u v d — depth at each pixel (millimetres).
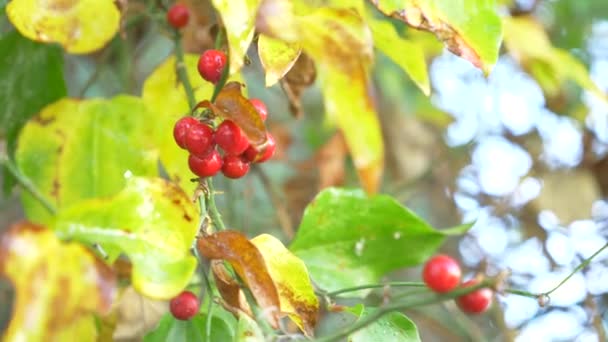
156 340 363
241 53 323
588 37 603
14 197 537
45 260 294
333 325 505
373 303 518
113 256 349
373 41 378
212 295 351
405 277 589
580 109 571
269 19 333
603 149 572
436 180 612
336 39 342
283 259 348
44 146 386
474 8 353
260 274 331
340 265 395
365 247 397
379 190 571
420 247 397
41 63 409
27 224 296
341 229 395
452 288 316
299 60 407
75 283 296
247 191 542
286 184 590
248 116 324
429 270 316
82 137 388
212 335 362
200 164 346
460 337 568
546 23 589
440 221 610
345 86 343
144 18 454
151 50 578
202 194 350
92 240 310
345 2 387
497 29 351
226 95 327
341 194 392
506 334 532
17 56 407
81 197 386
